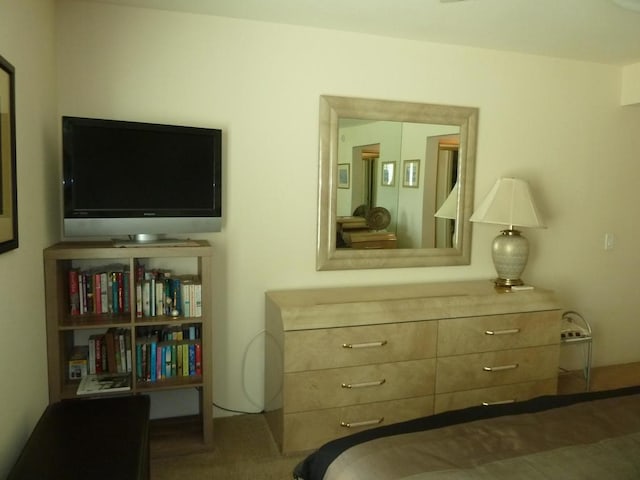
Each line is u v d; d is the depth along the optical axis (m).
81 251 2.07
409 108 2.86
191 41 2.47
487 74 3.03
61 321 2.17
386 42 2.79
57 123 2.30
